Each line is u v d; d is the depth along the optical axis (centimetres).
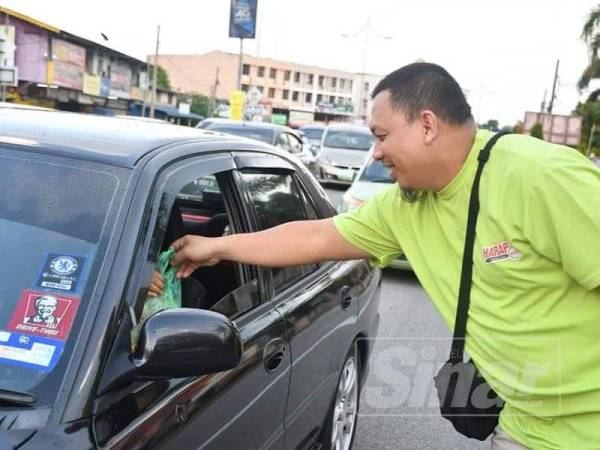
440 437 399
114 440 156
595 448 182
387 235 225
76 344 164
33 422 151
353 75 11694
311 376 280
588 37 3603
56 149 204
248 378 219
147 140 221
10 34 1922
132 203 190
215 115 7356
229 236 241
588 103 3869
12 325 170
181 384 188
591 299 174
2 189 196
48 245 183
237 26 2766
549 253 171
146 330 167
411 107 184
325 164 1636
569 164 169
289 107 11244
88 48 4191
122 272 177
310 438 292
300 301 276
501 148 182
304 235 237
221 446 203
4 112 246
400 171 193
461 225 189
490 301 185
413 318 643
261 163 288
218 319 177
